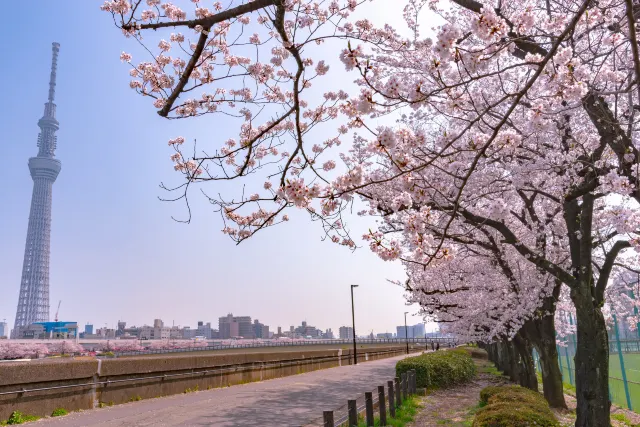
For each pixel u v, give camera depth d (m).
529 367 15.78
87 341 127.88
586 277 9.96
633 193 7.29
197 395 15.52
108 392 12.65
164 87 6.98
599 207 12.30
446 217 10.96
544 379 13.60
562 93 5.18
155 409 12.24
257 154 8.61
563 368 25.20
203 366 17.52
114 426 9.93
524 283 12.72
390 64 9.77
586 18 6.86
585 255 10.01
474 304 15.63
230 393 16.30
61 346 117.06
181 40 7.27
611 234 10.60
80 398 11.66
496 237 13.28
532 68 7.52
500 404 8.54
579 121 10.50
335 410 13.08
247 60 7.36
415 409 13.75
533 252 10.10
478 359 47.81
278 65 6.88
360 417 11.62
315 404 13.95
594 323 9.71
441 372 20.20
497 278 14.26
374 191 9.93
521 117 10.18
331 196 5.24
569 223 10.73
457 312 16.70
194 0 6.80
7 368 9.69
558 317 21.30
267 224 6.51
